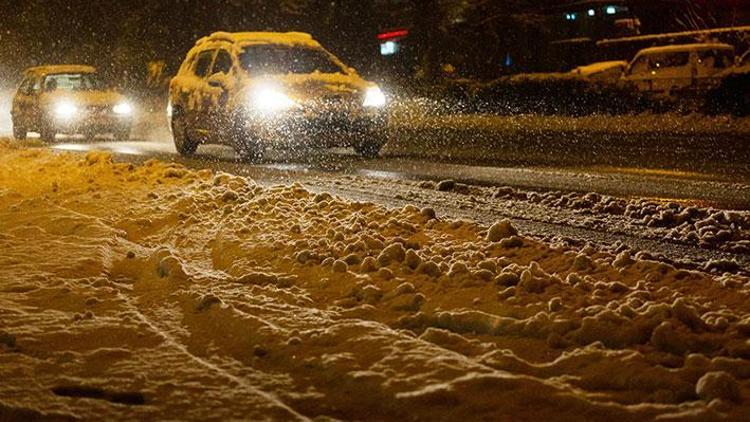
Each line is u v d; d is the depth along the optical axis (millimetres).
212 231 8016
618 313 4664
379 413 3783
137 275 6543
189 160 16375
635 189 11328
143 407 3832
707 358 4086
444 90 32562
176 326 5152
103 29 42312
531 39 39031
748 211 9305
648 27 40094
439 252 6488
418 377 3986
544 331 4598
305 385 4129
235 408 3818
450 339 4555
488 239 6820
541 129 23562
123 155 17906
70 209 9383
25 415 3727
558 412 3627
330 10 38625
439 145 19500
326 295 5629
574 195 9977
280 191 9211
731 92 23172
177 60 39688
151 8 39531
